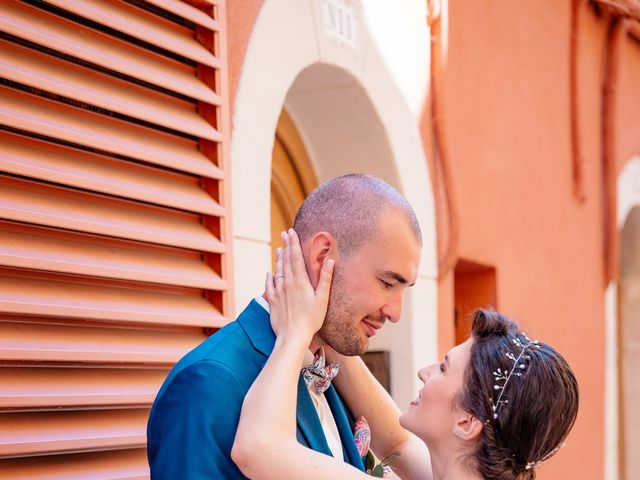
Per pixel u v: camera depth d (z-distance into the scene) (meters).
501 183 5.97
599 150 7.46
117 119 3.03
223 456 2.32
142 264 3.02
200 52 3.32
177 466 2.30
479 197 5.73
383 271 2.48
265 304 2.56
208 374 2.36
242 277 3.76
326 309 2.49
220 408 2.33
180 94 3.31
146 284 3.07
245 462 2.27
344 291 2.50
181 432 2.32
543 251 6.46
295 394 2.37
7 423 2.62
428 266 5.27
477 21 5.79
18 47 2.75
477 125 5.74
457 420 2.61
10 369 2.66
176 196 3.16
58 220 2.73
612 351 7.73
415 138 5.19
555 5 6.75
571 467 6.86
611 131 7.52
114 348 2.89
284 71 4.12
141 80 3.13
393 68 5.00
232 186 3.75
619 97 7.86
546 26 6.61
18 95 2.73
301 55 4.25
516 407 2.53
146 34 3.12
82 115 2.91
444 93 5.37
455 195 5.43
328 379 2.63
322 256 2.52
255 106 3.92
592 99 7.35
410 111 5.15
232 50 3.82
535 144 6.41
